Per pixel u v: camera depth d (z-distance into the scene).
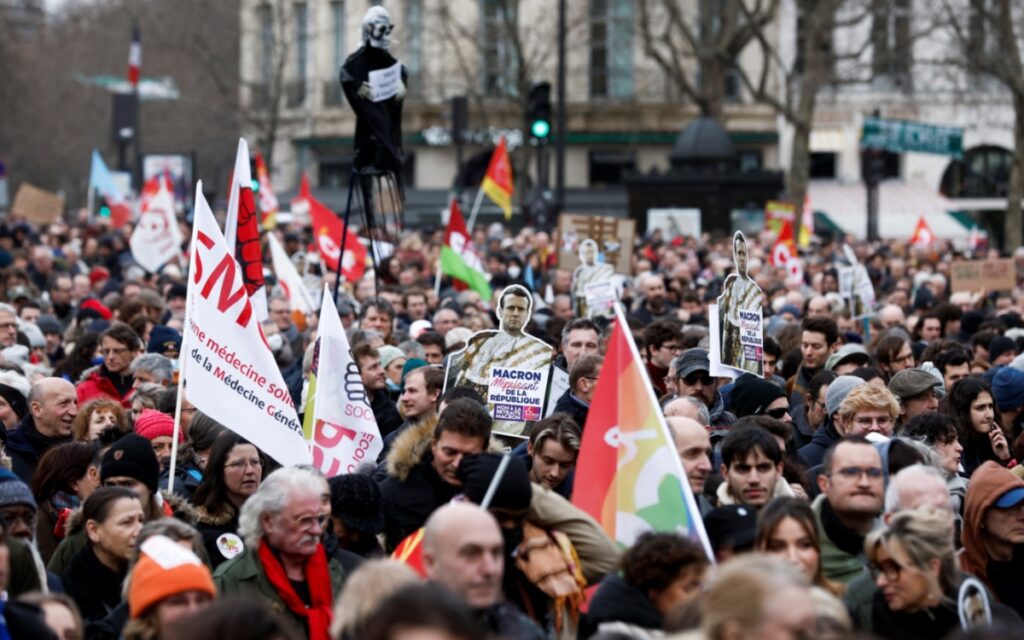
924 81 58.94
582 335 11.14
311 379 9.51
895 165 64.25
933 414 8.99
